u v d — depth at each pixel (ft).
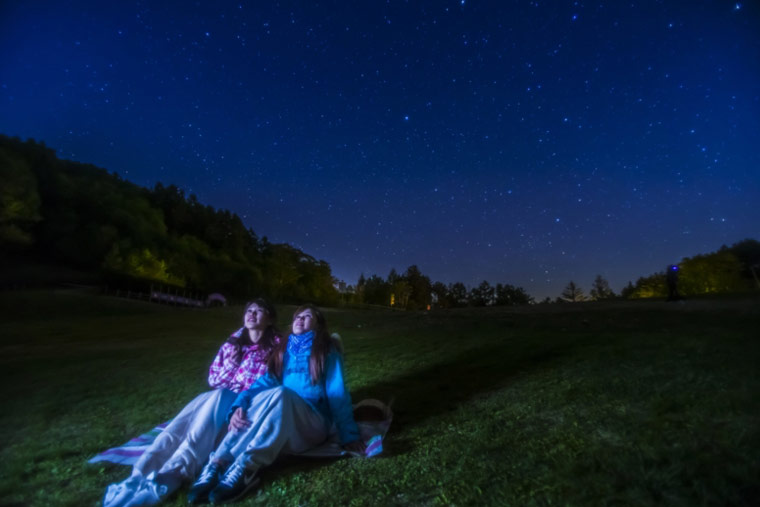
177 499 10.10
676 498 7.98
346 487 10.13
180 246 263.90
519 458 10.54
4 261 199.52
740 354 18.10
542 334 31.78
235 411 11.25
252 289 273.95
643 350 21.11
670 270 58.34
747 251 182.29
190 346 44.27
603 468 9.37
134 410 19.52
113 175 346.13
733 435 10.02
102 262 214.48
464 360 23.89
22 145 252.01
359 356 28.73
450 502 8.91
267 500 9.91
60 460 13.76
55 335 65.36
